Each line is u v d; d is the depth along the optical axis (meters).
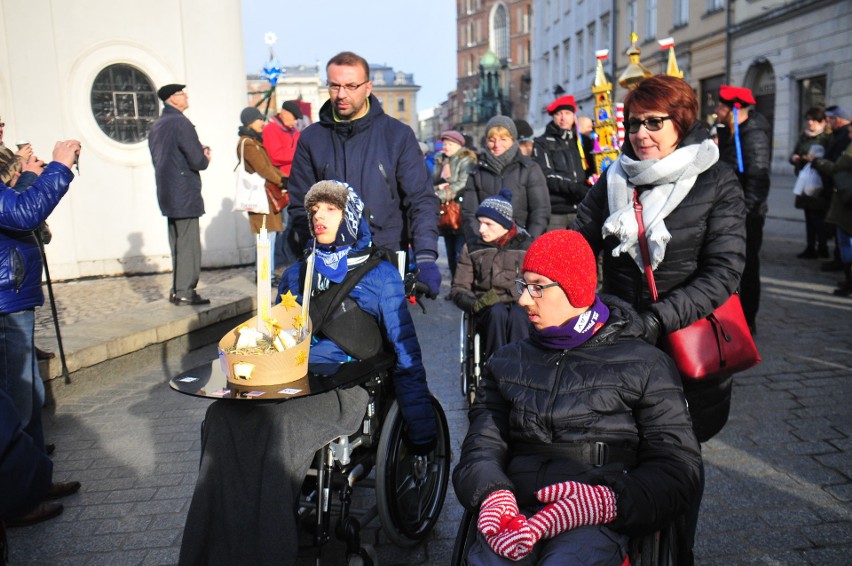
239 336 2.78
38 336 6.20
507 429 2.36
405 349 3.09
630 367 2.22
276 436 2.56
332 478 2.96
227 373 2.66
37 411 3.83
